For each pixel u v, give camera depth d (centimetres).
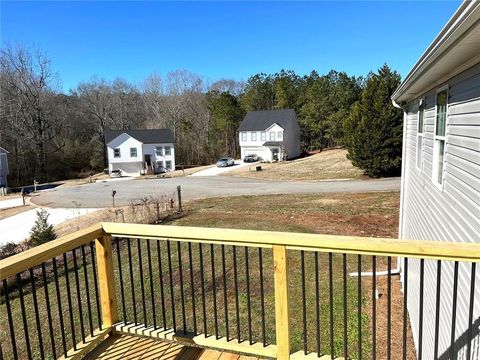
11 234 1392
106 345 260
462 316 285
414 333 500
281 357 226
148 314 624
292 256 858
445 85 360
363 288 673
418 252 181
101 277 269
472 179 267
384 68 1975
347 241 194
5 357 523
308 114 3912
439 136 392
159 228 240
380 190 1667
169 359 243
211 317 605
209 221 1302
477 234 254
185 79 4897
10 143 3244
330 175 2338
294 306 621
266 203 1573
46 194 2366
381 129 1981
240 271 795
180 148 4184
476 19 181
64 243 229
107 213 1573
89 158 3778
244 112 4525
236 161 3762
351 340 507
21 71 3212
